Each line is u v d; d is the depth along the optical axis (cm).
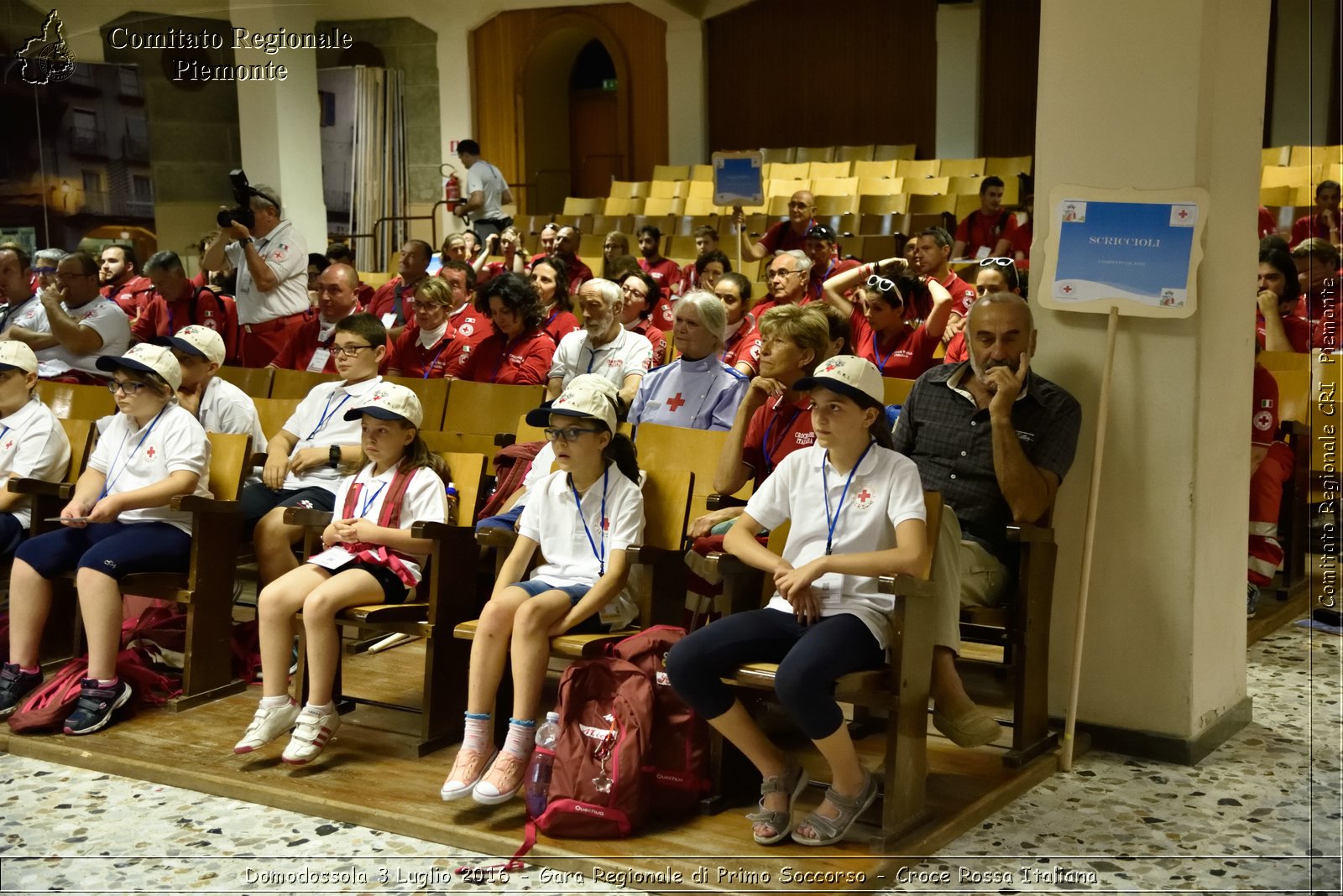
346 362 451
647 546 337
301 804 323
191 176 1097
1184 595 347
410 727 376
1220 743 362
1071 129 355
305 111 1129
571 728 302
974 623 338
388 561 360
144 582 399
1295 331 567
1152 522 351
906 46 1408
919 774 300
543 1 1458
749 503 319
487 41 1488
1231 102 354
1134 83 346
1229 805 319
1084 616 346
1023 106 1355
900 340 516
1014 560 355
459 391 509
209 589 402
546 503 342
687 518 345
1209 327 348
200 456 402
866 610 296
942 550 309
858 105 1435
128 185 1054
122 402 404
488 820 309
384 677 423
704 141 1480
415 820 308
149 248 1070
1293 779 335
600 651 316
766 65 1466
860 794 292
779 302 577
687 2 1440
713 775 314
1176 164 342
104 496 411
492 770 312
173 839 307
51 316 561
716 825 304
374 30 1476
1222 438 360
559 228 950
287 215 1120
